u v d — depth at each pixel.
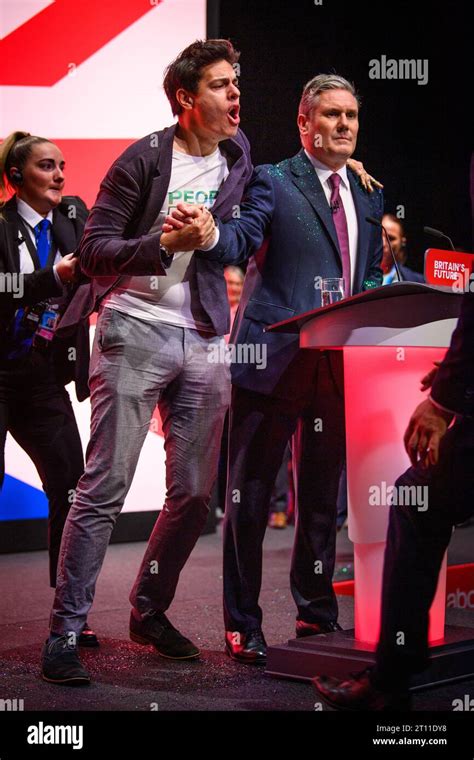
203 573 4.76
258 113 6.08
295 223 3.09
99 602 4.08
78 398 3.36
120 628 3.62
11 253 3.32
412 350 2.78
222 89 2.85
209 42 2.88
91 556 2.90
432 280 2.69
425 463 2.30
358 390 2.80
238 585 3.13
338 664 2.78
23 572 4.81
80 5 5.33
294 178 3.14
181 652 3.13
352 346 2.67
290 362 3.08
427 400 2.29
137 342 2.91
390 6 6.35
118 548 5.47
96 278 2.97
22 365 3.32
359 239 3.19
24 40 5.24
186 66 2.85
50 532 3.41
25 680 2.90
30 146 3.38
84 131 5.38
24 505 5.41
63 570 2.90
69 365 3.41
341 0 6.21
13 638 3.46
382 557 2.82
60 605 2.90
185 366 2.98
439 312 2.65
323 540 3.20
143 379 2.91
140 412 2.93
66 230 3.47
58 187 3.43
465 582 4.09
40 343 3.34
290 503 6.42
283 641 3.44
